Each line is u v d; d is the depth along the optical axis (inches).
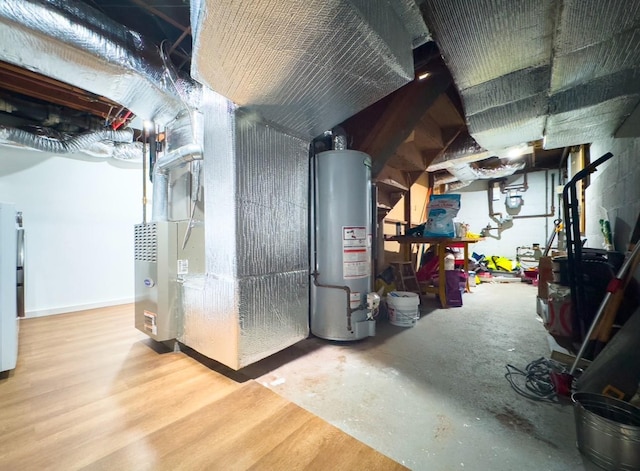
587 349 76.1
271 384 65.7
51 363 77.2
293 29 45.9
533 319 119.6
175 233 85.5
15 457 43.1
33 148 121.3
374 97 67.6
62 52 62.0
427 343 92.0
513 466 41.5
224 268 70.2
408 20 56.7
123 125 143.8
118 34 67.2
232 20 43.5
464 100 86.7
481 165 222.7
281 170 80.3
